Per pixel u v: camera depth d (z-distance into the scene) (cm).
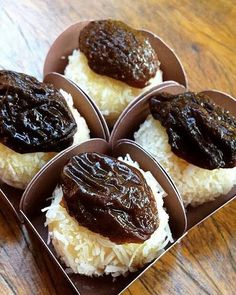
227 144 11
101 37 12
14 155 11
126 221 9
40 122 11
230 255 11
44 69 13
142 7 15
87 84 12
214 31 15
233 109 12
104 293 10
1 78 11
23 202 10
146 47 12
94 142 11
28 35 14
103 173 10
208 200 11
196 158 11
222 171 11
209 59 14
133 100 12
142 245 10
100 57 12
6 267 10
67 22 14
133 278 10
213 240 11
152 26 15
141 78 12
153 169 11
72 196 10
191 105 11
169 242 10
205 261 11
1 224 11
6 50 14
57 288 10
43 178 10
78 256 10
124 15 15
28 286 10
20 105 11
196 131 11
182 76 13
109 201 9
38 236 10
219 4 15
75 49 13
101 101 12
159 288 10
